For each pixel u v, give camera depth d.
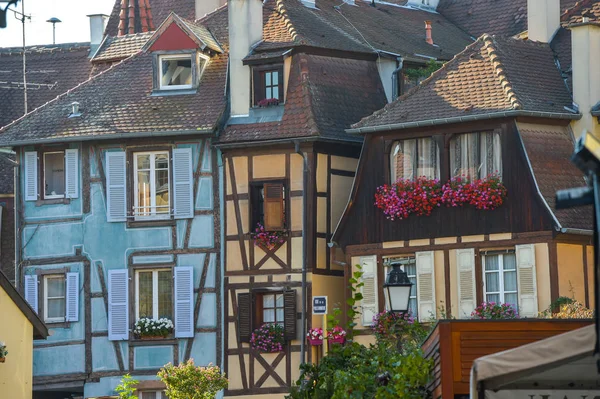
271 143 37.16
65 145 39.28
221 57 40.00
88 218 38.97
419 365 20.28
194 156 38.34
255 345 36.88
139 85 40.06
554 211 32.78
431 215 34.50
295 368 36.53
